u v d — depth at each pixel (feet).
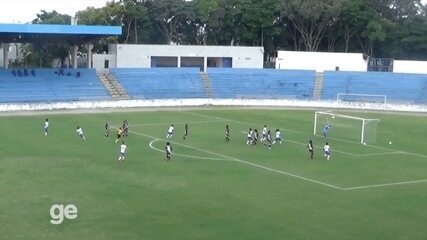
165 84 278.05
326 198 102.22
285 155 145.69
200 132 180.75
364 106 270.05
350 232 82.33
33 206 90.53
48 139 157.17
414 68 309.22
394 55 381.81
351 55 314.55
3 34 242.78
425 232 83.41
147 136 168.76
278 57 315.17
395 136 186.29
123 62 306.76
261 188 108.27
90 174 115.55
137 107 248.52
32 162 125.49
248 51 324.39
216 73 293.23
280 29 379.35
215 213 89.86
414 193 108.06
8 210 87.86
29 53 338.75
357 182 116.57
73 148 144.66
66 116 210.38
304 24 378.94
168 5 382.83
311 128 197.06
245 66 325.21
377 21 369.09
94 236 76.95
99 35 250.16
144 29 391.86
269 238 78.33
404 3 384.88
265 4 374.22
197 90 279.90
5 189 100.83
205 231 80.48
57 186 104.37
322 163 136.46
